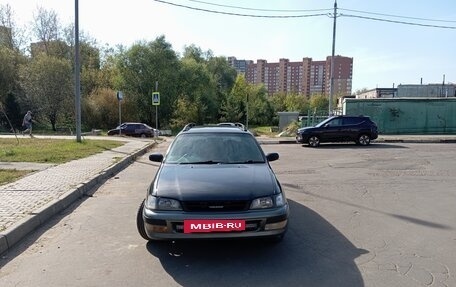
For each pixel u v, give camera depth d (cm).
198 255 429
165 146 2003
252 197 403
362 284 355
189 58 6144
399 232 507
